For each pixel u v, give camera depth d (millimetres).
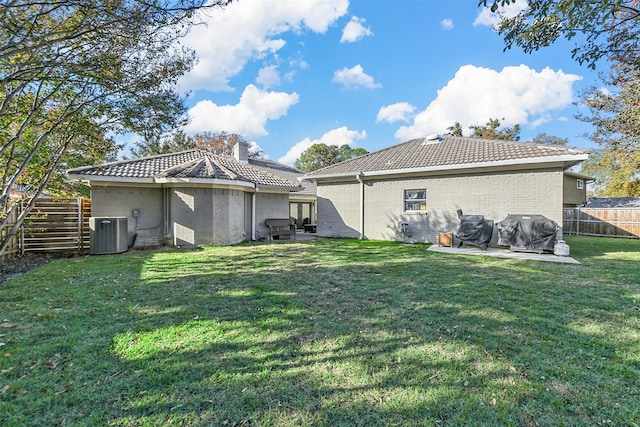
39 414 2051
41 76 5512
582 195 21438
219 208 11148
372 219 13352
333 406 2158
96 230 8969
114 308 4113
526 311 4051
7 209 7863
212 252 9383
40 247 8914
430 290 5066
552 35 4461
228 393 2291
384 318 3814
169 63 6895
